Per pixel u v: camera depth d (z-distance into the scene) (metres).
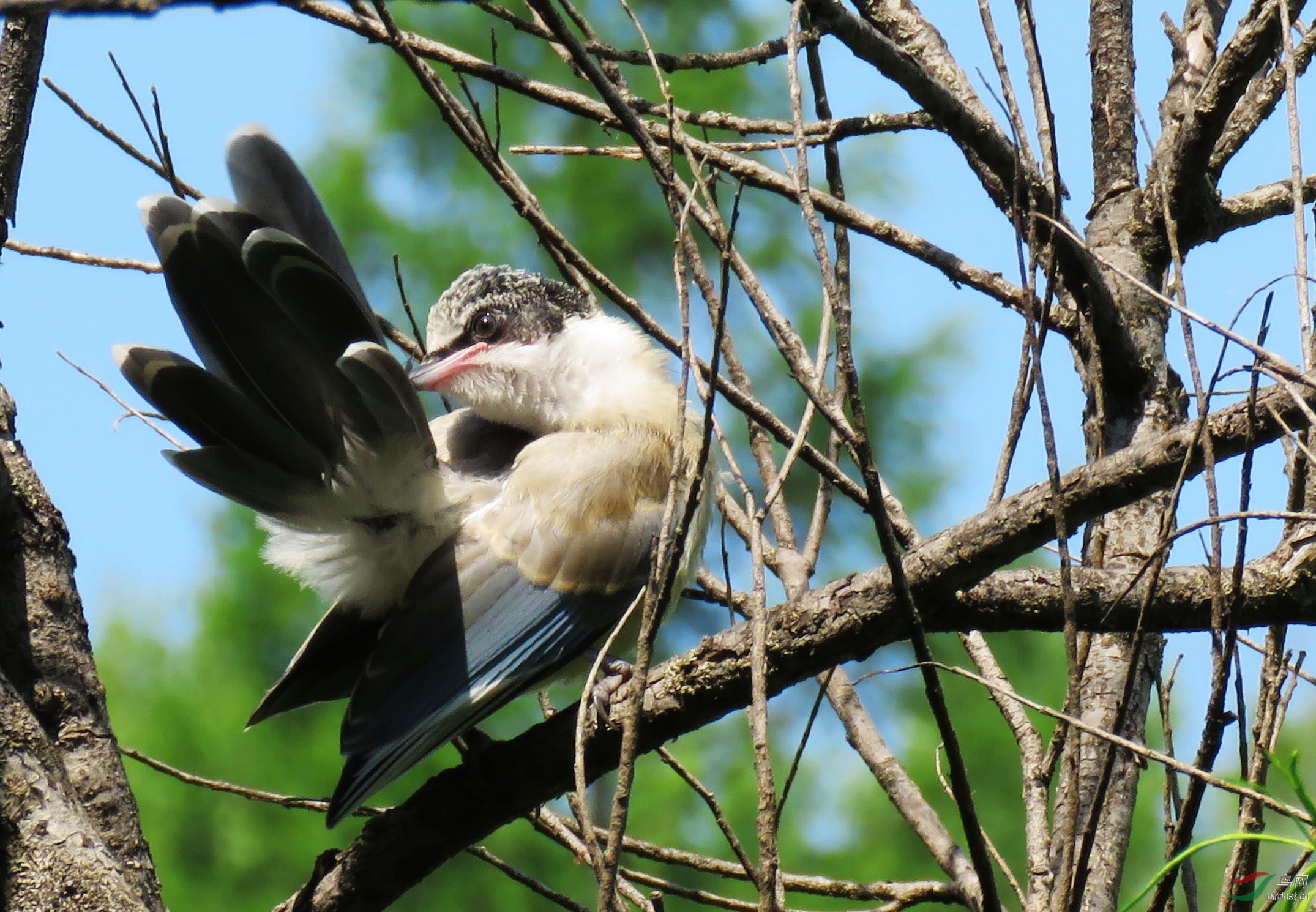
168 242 6.13
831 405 5.01
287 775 15.59
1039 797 5.66
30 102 5.79
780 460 16.23
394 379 6.10
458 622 6.66
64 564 5.27
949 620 5.10
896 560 4.36
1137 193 8.18
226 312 6.21
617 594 7.01
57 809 4.52
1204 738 4.55
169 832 15.21
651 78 18.30
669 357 8.12
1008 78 5.67
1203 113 7.39
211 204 6.17
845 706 6.78
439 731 6.40
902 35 8.45
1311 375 4.56
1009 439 5.14
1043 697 14.44
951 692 14.72
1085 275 6.98
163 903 4.89
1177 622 4.96
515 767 5.71
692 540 7.23
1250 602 4.86
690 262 5.29
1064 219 6.89
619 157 6.82
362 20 6.61
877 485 4.34
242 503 6.55
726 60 6.54
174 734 15.80
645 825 15.29
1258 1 7.06
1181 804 5.17
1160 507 6.78
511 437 7.88
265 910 14.94
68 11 2.71
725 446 5.14
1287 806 4.20
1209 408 4.81
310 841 15.27
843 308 4.39
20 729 4.60
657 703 5.44
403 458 6.46
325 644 7.02
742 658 5.30
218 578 17.08
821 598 5.20
